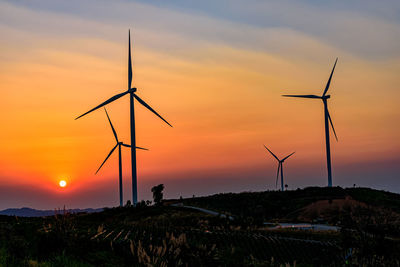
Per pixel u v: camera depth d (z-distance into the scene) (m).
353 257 36.34
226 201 146.50
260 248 50.47
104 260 31.58
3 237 31.94
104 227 50.34
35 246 31.97
